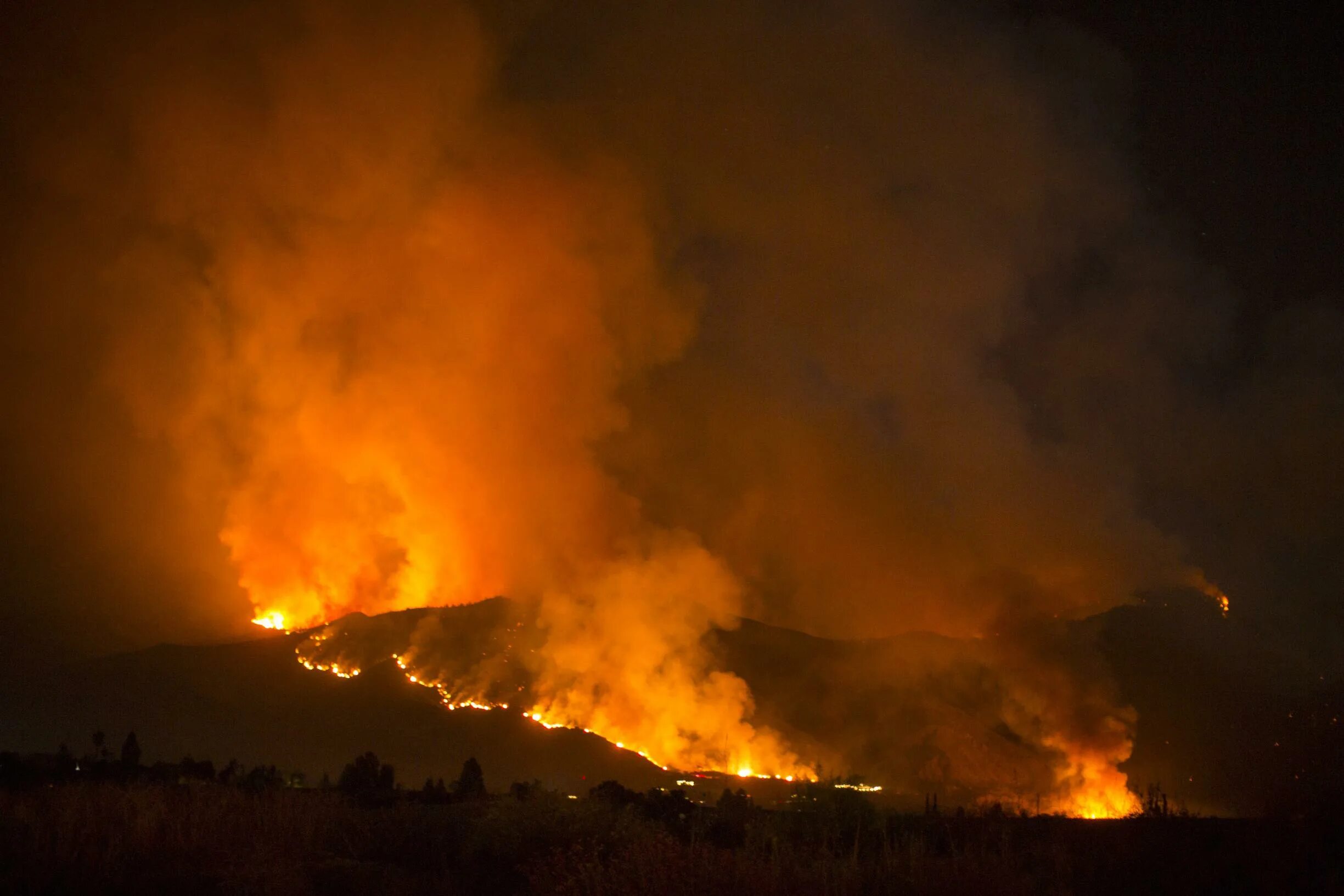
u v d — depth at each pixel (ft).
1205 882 34.83
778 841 40.50
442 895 39.68
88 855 42.63
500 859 46.34
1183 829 43.01
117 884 39.68
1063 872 35.81
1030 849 41.55
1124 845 40.42
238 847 46.80
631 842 43.60
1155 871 36.40
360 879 42.06
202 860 44.52
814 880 30.63
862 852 39.55
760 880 30.35
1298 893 33.45
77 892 38.55
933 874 31.68
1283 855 35.73
